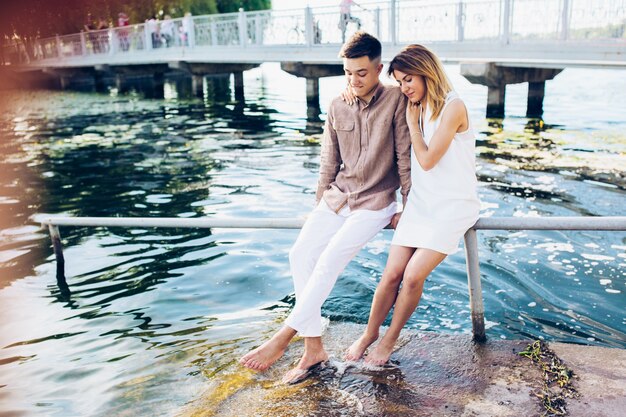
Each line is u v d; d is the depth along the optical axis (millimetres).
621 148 8828
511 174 7539
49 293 4473
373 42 2740
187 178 8359
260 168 8812
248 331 3609
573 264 4574
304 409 2549
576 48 10617
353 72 2746
